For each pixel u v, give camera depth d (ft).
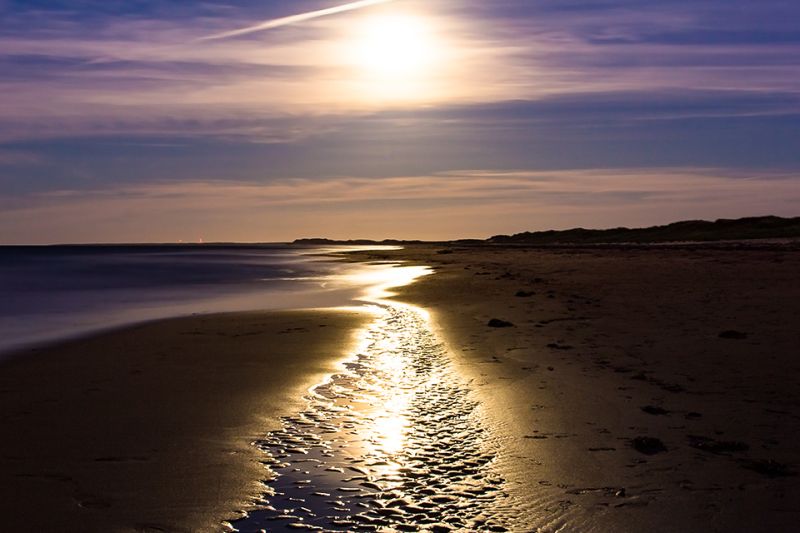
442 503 19.76
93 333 56.34
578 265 125.80
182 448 25.00
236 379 36.55
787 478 20.22
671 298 62.90
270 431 27.02
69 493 20.79
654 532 17.30
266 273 160.56
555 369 35.76
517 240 502.79
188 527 18.53
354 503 19.98
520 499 19.74
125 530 18.33
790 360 34.53
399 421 28.04
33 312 77.15
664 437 24.32
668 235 324.80
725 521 17.69
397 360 41.24
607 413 27.53
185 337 52.19
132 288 116.16
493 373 35.73
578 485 20.48
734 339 40.65
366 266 183.01
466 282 99.35
